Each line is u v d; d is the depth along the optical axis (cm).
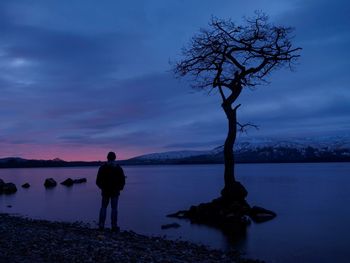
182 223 2447
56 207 3456
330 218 2700
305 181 8238
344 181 8125
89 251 1132
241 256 1564
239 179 9394
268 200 4097
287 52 2781
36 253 1073
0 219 1975
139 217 2741
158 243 1517
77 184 7844
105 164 1652
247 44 2781
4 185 5566
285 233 2105
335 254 1641
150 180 9994
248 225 2378
